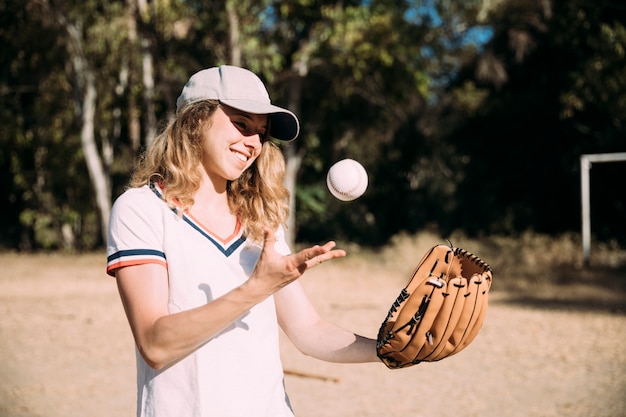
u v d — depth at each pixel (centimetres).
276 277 195
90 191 3472
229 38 2250
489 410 718
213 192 238
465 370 903
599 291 1753
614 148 2766
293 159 2850
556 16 2628
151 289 215
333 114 2884
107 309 1441
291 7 2272
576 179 2864
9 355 980
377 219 3847
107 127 3017
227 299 196
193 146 232
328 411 712
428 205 4216
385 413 705
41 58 2719
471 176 3322
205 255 225
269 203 248
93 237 3888
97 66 2725
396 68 2550
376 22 2380
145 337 206
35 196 3478
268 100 240
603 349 1036
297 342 250
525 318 1331
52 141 3191
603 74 2455
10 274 2134
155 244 221
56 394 768
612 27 2545
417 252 2345
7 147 3216
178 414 214
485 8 2716
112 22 2512
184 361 217
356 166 268
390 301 1585
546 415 701
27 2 2497
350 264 2369
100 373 875
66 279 2028
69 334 1151
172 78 2517
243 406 217
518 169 3097
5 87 2878
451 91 3172
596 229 2852
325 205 3519
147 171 235
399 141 3278
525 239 2386
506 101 2983
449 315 210
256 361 223
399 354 219
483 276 216
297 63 2491
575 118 2791
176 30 2442
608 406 733
